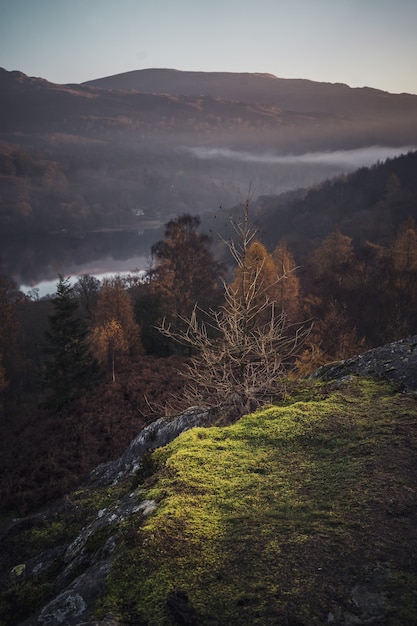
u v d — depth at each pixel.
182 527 4.55
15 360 50.97
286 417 6.87
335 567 3.91
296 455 5.88
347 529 4.35
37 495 14.23
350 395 7.46
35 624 3.93
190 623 3.48
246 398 8.84
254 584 3.80
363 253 47.25
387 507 4.60
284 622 3.42
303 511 4.68
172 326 31.89
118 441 17.02
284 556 4.08
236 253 9.16
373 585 3.69
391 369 8.06
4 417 43.38
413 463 5.34
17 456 18.22
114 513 5.47
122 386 21.67
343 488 5.00
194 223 35.31
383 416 6.55
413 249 43.03
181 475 5.55
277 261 47.31
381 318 38.09
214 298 34.16
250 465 5.69
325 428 6.41
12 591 5.30
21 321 64.38
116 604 3.79
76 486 14.41
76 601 4.03
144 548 4.32
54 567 5.58
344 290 39.91
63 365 28.86
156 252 35.53
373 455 5.59
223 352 8.84
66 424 19.05
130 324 37.69
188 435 6.71
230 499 4.99
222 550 4.22
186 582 3.89
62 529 7.33
